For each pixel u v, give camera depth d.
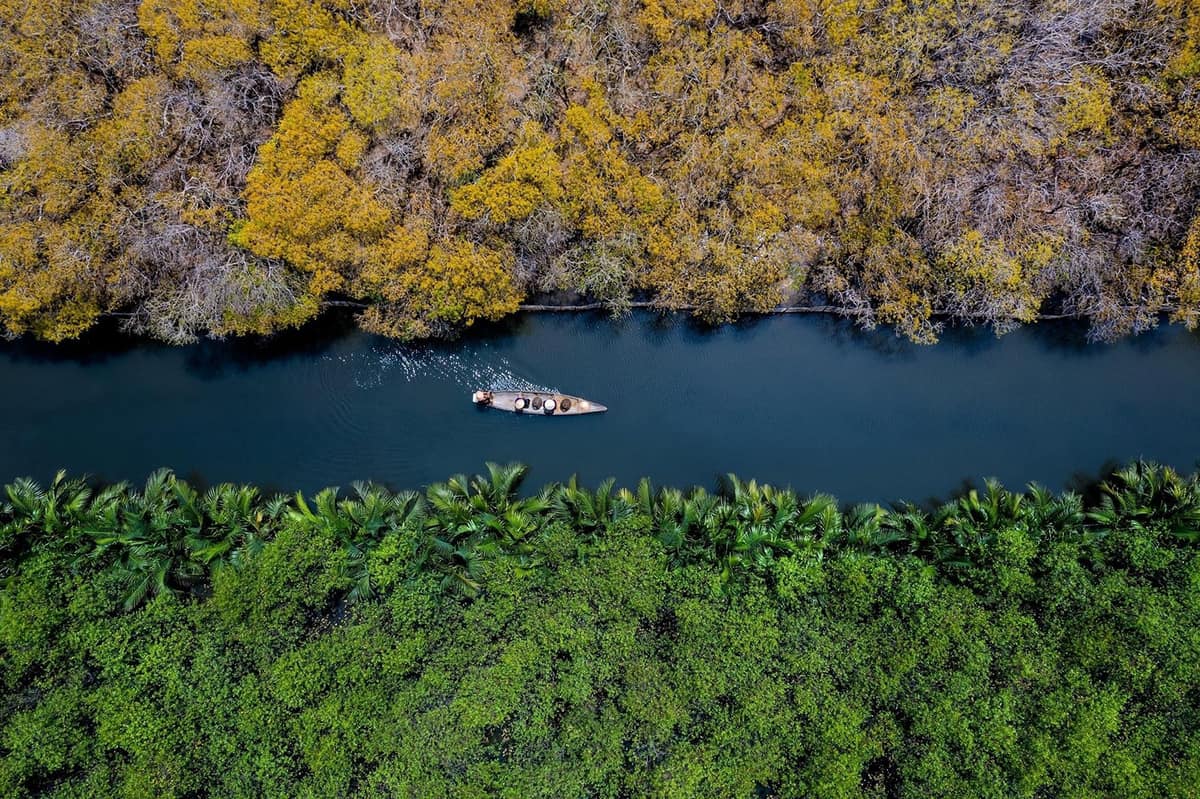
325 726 20.38
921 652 20.56
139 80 20.55
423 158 20.62
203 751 20.45
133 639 20.70
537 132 20.41
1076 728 20.16
